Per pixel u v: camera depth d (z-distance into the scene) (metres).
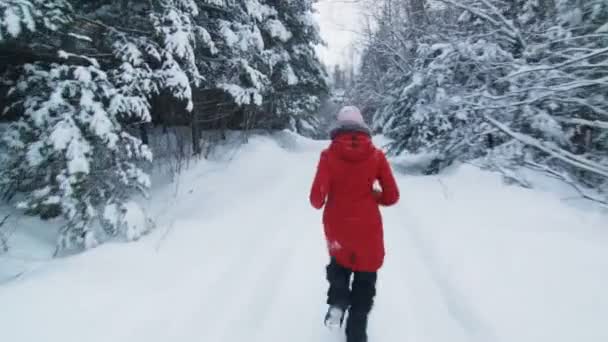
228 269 3.38
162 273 3.19
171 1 6.10
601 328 2.27
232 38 7.51
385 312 2.86
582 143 5.90
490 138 6.75
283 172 8.23
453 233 4.00
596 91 5.36
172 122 8.98
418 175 8.02
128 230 4.03
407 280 3.32
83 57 4.72
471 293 2.83
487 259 3.30
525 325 2.39
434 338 2.52
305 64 13.09
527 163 5.36
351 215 2.30
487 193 5.11
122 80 5.29
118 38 5.93
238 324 2.67
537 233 3.72
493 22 6.92
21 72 5.30
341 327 2.72
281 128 14.09
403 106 9.60
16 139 4.78
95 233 4.44
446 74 7.33
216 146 8.86
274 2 11.41
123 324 2.43
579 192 4.74
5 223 4.63
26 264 3.82
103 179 4.48
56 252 4.14
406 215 5.07
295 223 4.95
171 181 6.39
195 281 3.10
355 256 2.29
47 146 4.31
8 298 2.62
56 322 2.39
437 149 7.67
